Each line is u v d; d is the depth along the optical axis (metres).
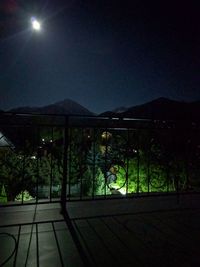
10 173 5.45
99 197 3.56
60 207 3.24
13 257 2.07
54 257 2.07
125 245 2.30
